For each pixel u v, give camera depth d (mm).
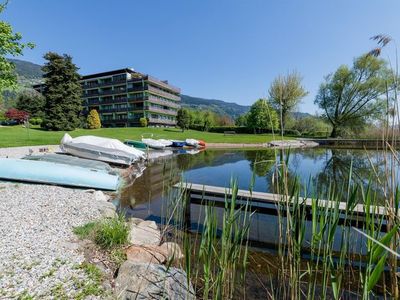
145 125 38531
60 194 5203
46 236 3156
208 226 1908
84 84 45750
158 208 5570
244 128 40438
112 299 2133
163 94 45219
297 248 1805
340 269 1643
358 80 24641
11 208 4070
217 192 5344
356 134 26016
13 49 8750
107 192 6508
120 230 3213
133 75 43406
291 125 29094
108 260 2809
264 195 5059
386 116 1503
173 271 2496
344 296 2137
